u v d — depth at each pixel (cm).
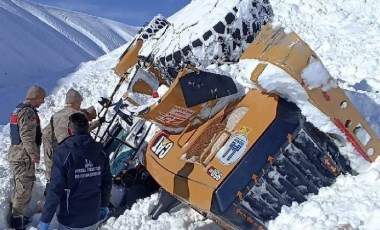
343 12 1202
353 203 421
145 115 506
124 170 675
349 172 476
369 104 590
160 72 597
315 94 444
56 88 1798
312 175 460
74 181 484
